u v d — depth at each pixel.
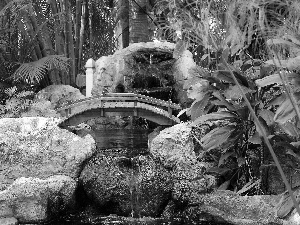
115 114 5.10
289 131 3.30
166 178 4.15
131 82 6.95
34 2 7.18
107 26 10.45
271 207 3.43
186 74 6.43
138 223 3.92
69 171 4.27
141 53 7.13
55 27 7.37
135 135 5.82
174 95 6.73
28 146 4.35
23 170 4.28
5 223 3.62
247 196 3.64
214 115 3.87
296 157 3.31
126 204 4.14
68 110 5.28
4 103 6.51
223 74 3.75
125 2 10.04
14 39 7.10
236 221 3.52
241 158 3.91
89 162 4.36
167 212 4.06
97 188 4.19
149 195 4.11
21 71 6.08
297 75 2.30
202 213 3.78
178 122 5.21
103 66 7.04
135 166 4.31
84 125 6.04
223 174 4.21
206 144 3.88
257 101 3.68
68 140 4.44
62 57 6.40
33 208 3.74
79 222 3.97
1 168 4.28
